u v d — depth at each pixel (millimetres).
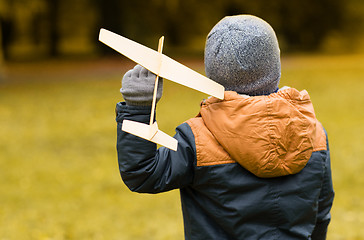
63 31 53594
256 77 2734
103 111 18562
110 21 44469
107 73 33625
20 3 35375
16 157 11891
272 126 2598
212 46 2762
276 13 53562
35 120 16859
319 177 2805
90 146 12914
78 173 10516
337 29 56562
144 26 46906
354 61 42625
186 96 22797
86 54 48938
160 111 18125
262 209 2695
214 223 2791
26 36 56562
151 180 2656
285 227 2738
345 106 19328
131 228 7570
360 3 54781
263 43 2703
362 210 8188
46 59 44250
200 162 2676
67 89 25422
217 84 2613
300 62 41688
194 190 2834
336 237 7137
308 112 2766
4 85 27172
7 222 7812
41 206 8594
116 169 10781
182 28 53812
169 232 7367
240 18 2756
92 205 8625
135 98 2523
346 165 10781
